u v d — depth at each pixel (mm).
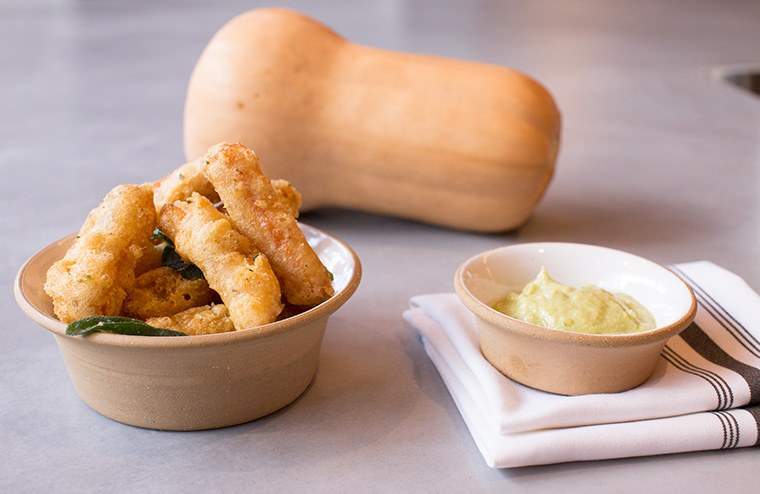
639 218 750
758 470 474
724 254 694
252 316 476
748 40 1387
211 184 527
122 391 483
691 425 479
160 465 472
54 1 1645
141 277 512
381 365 548
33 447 482
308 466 473
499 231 711
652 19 1540
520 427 472
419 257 680
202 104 702
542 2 1696
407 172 688
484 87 692
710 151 896
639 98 1073
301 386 513
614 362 486
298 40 703
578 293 512
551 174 709
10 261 661
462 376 505
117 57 1234
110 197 502
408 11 1535
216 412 488
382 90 693
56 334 476
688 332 542
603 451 473
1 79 1104
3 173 802
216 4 1629
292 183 709
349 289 502
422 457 480
